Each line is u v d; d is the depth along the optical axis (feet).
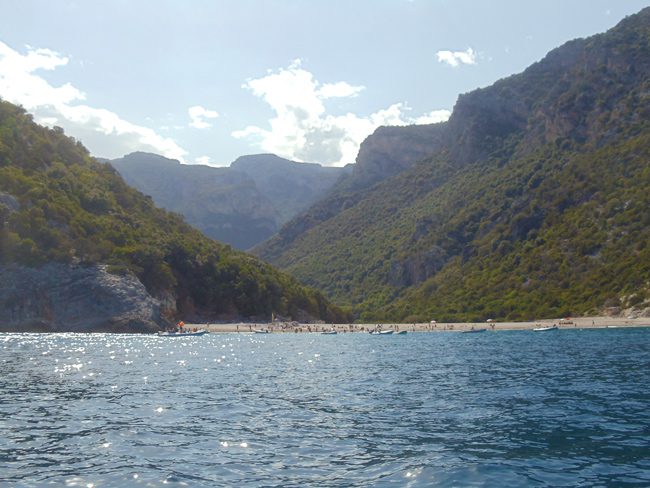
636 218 417.69
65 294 322.34
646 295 341.21
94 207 416.46
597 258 413.39
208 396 95.30
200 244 477.77
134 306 333.62
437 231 627.05
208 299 428.56
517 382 107.34
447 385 106.11
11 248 318.65
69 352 190.49
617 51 615.98
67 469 51.80
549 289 419.33
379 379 117.60
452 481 47.19
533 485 45.93
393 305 547.49
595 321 334.44
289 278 526.16
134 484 47.44
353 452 57.21
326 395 95.76
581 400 84.94
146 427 69.56
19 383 111.96
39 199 355.97
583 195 489.67
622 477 47.78
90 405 85.81
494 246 523.29
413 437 63.36
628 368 125.29
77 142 505.25
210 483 47.70
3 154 378.53
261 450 58.34
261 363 158.92
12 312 310.24
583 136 589.32
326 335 351.46
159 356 181.98
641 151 478.18
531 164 609.42
